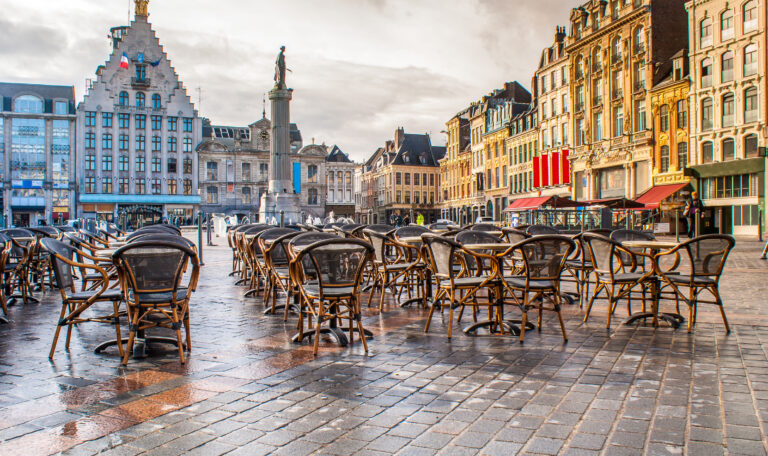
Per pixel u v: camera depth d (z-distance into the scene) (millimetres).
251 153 79438
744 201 31969
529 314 7996
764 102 30844
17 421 3871
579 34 46031
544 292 6473
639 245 7023
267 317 7887
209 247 24938
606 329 6891
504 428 3697
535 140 54094
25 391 4539
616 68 41688
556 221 31906
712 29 33781
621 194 41719
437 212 90688
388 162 92188
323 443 3480
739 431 3598
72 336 6648
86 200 70750
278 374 4996
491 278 6508
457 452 3332
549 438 3523
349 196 91625
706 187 34594
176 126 75375
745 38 31766
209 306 8844
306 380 4805
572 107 46906
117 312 5730
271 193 30281
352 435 3602
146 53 73938
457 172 76438
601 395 4340
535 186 50156
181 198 74812
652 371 4988
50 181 70500
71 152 71375
